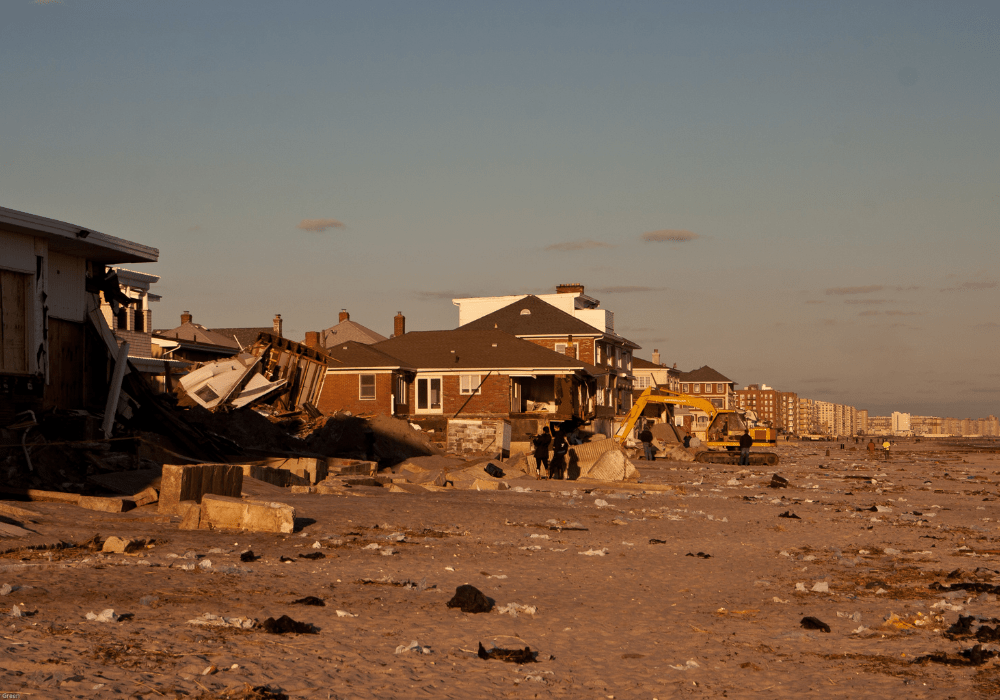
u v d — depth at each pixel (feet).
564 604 37.47
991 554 55.21
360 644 28.35
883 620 35.42
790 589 42.78
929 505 89.92
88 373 82.89
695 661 28.02
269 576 39.09
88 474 65.72
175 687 21.95
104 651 24.80
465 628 31.71
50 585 33.58
